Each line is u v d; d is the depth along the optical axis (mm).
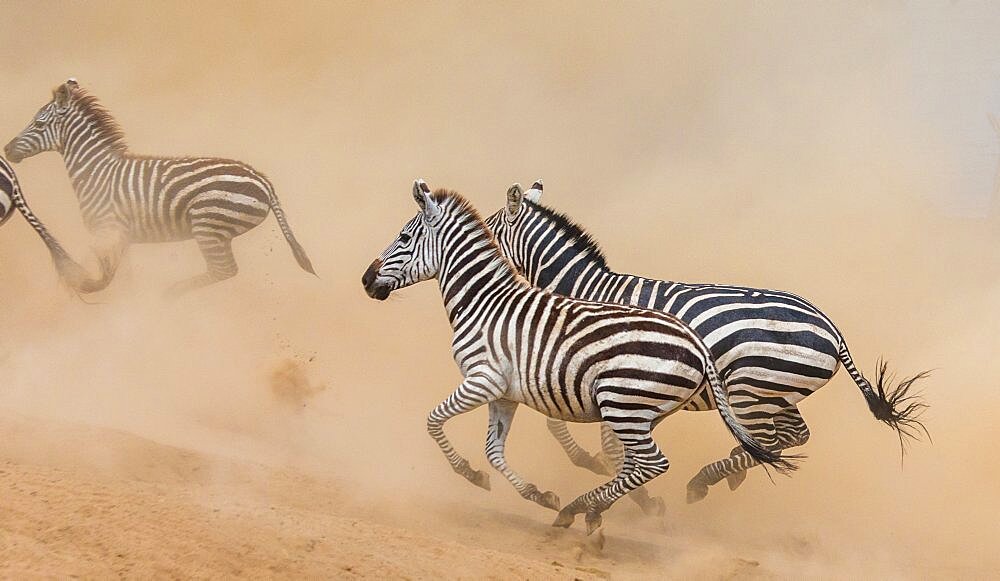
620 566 14305
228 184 21547
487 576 11633
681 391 14273
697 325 15758
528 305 15219
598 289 16750
